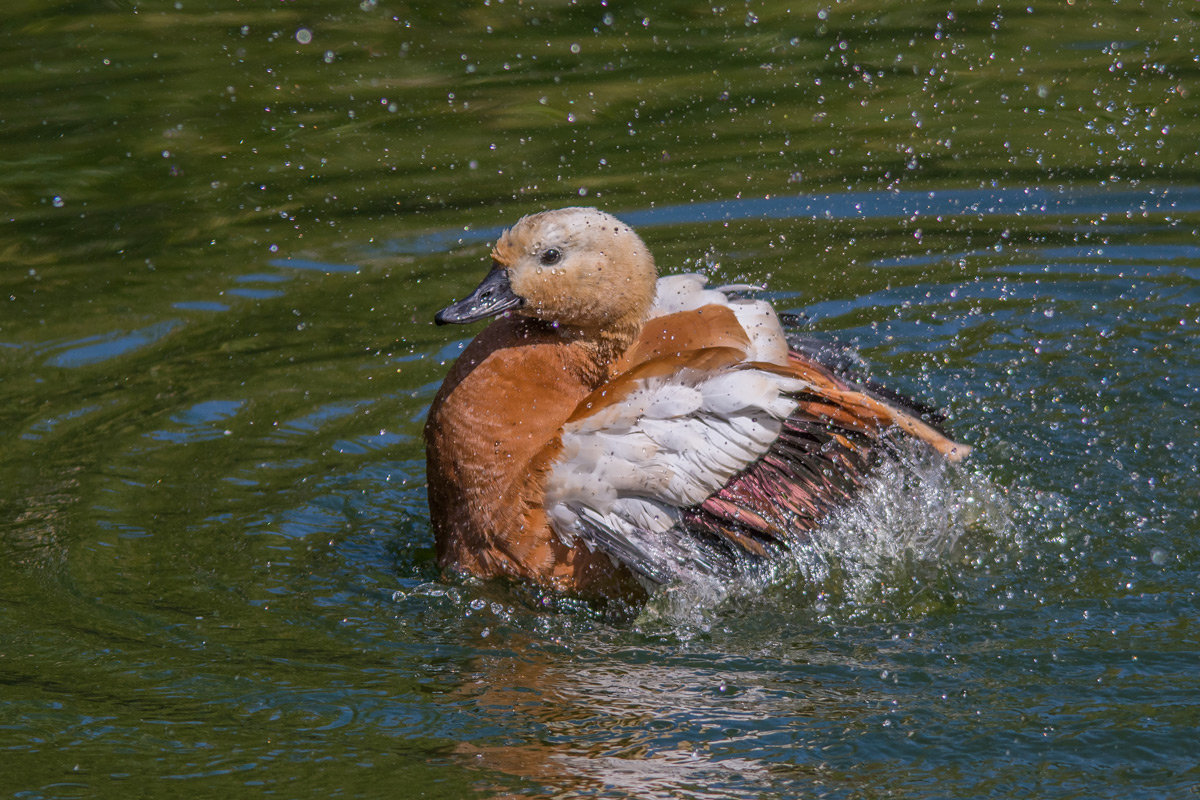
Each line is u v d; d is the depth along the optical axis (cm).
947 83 1727
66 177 1517
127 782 675
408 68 1805
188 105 1686
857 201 1453
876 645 818
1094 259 1338
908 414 1010
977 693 754
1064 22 1902
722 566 892
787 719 734
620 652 816
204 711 740
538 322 943
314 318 1247
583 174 1519
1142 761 684
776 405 874
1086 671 770
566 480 874
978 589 879
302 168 1545
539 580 900
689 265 1321
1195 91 1666
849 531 930
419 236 1392
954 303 1268
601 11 1975
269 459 1038
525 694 764
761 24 1944
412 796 664
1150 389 1130
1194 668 768
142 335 1219
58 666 783
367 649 814
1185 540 928
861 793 666
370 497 998
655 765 691
